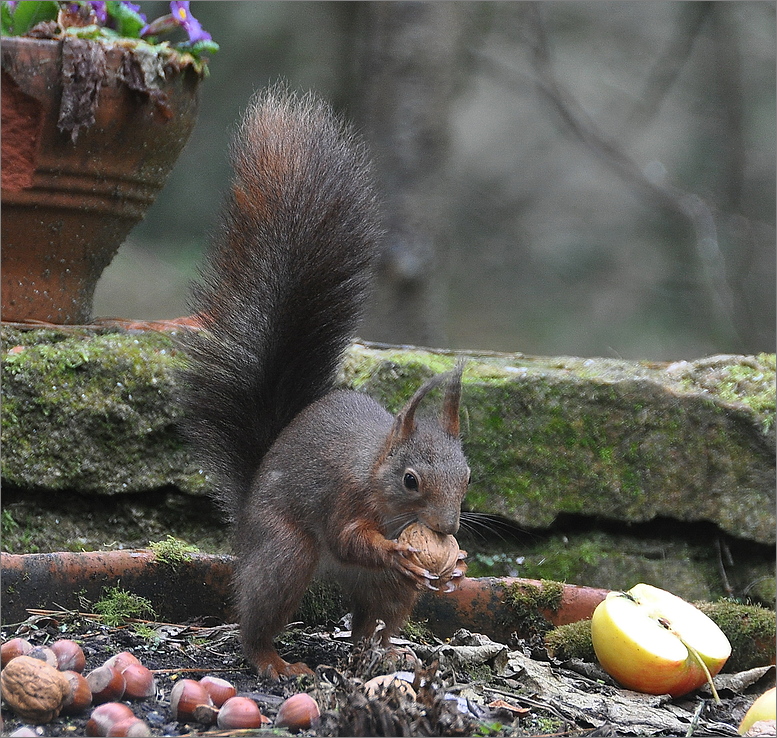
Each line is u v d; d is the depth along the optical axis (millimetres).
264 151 7234
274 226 7129
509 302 23953
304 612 7500
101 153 8203
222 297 7211
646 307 23094
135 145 8352
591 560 8500
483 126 25750
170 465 8336
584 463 8555
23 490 8281
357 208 7168
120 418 8281
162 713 5277
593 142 18703
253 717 5105
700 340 22562
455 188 23750
